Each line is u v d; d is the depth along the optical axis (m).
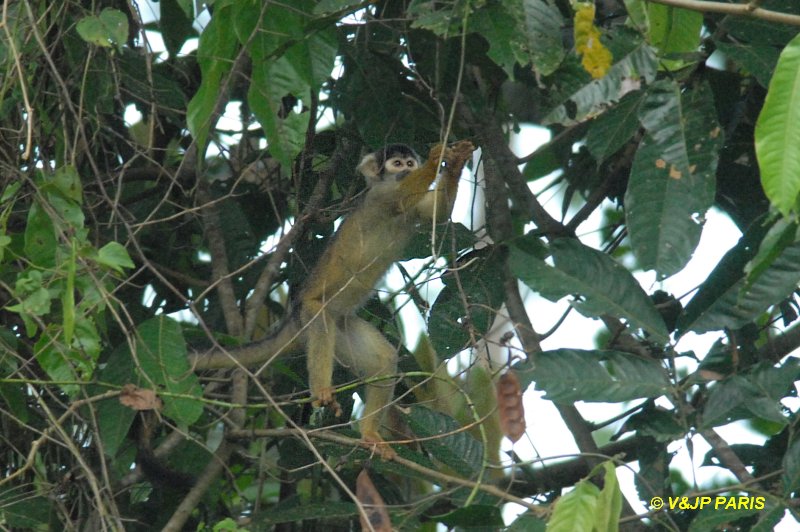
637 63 8.57
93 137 10.20
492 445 11.54
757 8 7.00
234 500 13.68
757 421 13.84
